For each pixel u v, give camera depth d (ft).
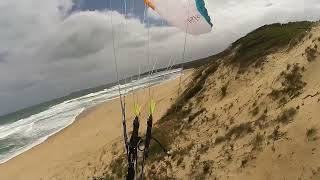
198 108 81.10
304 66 53.78
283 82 55.06
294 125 44.68
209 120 66.69
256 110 55.98
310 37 59.62
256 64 76.64
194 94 90.94
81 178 78.38
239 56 85.25
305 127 43.39
